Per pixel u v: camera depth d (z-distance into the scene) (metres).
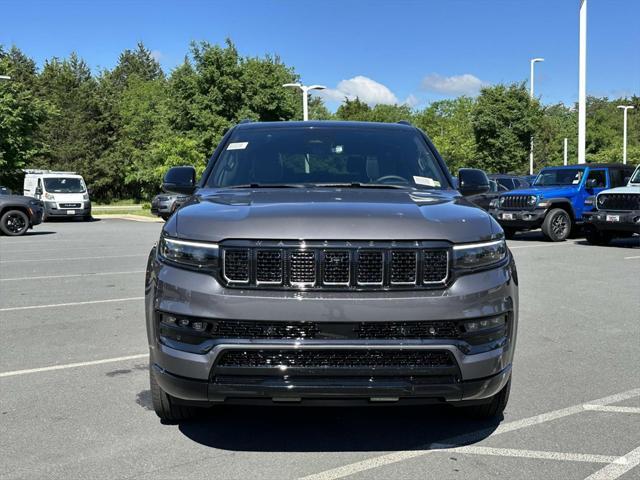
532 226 17.09
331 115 69.56
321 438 3.92
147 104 56.22
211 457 3.63
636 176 16.06
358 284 3.30
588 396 4.66
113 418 4.22
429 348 3.26
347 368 3.23
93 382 4.97
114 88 70.19
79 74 81.25
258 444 3.82
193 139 36.34
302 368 3.23
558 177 17.97
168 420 4.14
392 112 71.62
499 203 17.80
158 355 3.46
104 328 6.78
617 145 61.34
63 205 28.31
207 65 37.91
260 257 3.32
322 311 3.22
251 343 3.23
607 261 12.59
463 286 3.36
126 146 56.72
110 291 9.19
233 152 4.89
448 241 3.38
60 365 5.42
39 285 9.75
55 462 3.55
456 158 46.78
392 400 3.28
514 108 41.41
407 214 3.50
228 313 3.25
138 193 59.56
